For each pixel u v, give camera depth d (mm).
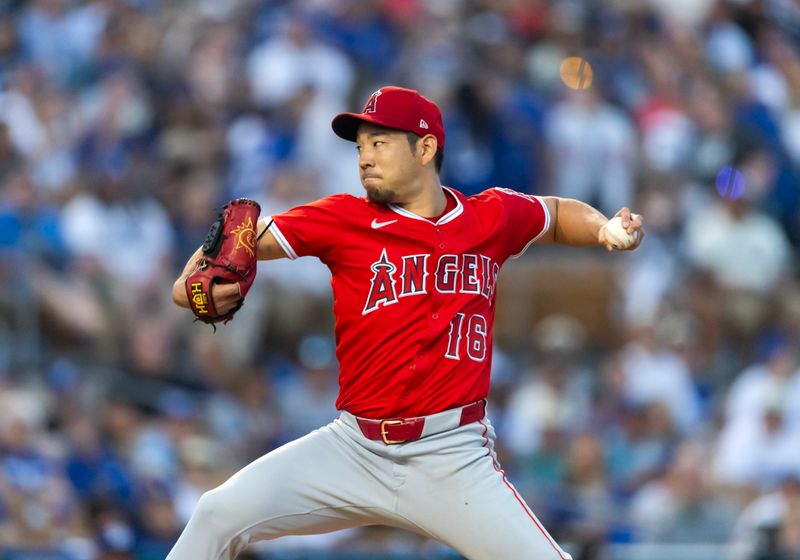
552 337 35812
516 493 14914
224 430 32156
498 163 41500
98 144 37938
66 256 33062
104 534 26234
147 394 31969
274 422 33031
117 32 42812
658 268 39906
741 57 49312
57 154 37188
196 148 38969
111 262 33750
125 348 32656
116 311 33062
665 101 45281
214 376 33406
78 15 43219
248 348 34906
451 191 15398
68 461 28453
